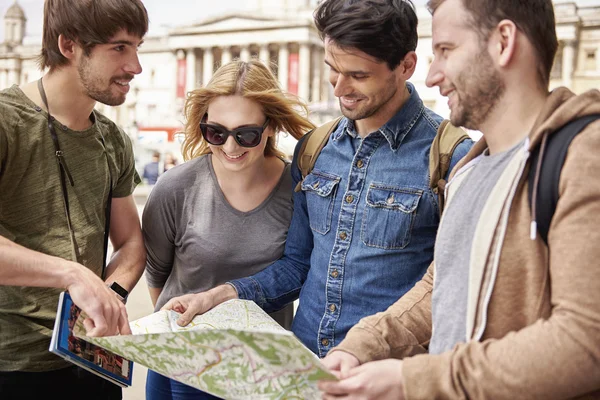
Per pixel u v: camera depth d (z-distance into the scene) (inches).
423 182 75.8
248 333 49.6
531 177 47.0
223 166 90.3
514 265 47.9
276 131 94.3
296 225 88.5
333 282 79.0
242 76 85.7
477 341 46.3
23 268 67.8
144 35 78.9
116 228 94.4
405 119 77.9
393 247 75.9
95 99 79.0
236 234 91.5
